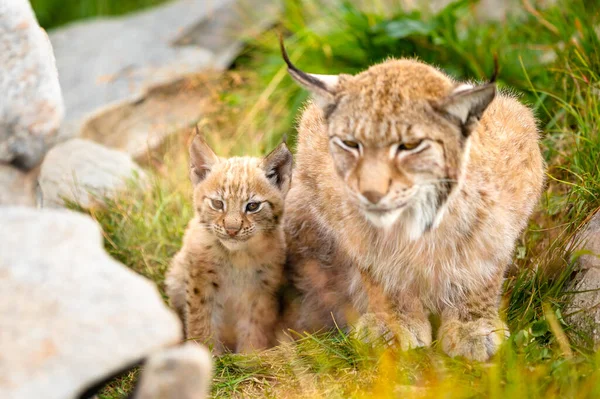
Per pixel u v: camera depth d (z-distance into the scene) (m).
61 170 12.87
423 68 8.46
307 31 15.64
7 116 7.91
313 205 10.18
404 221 8.62
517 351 8.65
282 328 11.08
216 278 10.70
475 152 8.83
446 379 8.14
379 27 14.49
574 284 9.61
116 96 15.66
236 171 10.60
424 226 8.50
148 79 16.11
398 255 9.19
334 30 15.71
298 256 10.95
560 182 11.40
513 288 10.02
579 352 8.61
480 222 8.98
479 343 8.91
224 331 11.13
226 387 8.72
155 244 12.19
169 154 14.58
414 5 16.27
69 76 16.72
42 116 8.00
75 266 6.29
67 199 12.05
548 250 10.12
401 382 8.29
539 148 10.71
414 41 14.38
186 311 10.86
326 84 8.53
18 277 6.15
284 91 15.45
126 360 5.95
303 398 8.31
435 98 8.06
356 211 9.17
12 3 8.23
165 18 18.88
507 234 9.32
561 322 9.23
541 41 14.09
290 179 10.76
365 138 8.02
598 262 9.49
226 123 15.19
